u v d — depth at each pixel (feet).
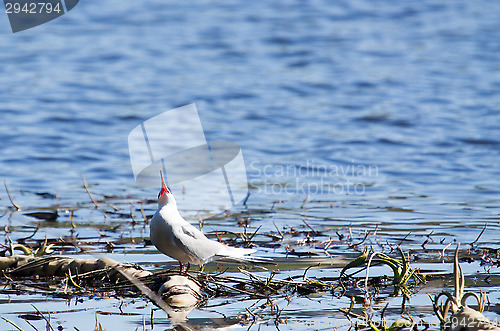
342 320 24.31
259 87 81.35
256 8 127.95
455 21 120.47
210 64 92.89
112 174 50.01
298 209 41.19
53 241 34.55
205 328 23.50
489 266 30.30
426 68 90.17
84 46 101.04
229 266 30.86
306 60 95.25
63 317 24.45
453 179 47.88
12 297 26.61
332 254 32.48
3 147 57.06
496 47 101.91
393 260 28.45
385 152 55.98
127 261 31.27
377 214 39.75
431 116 67.51
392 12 127.24
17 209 41.06
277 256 32.24
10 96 75.41
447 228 36.55
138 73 87.92
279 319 24.39
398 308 25.49
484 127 62.90
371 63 93.50
